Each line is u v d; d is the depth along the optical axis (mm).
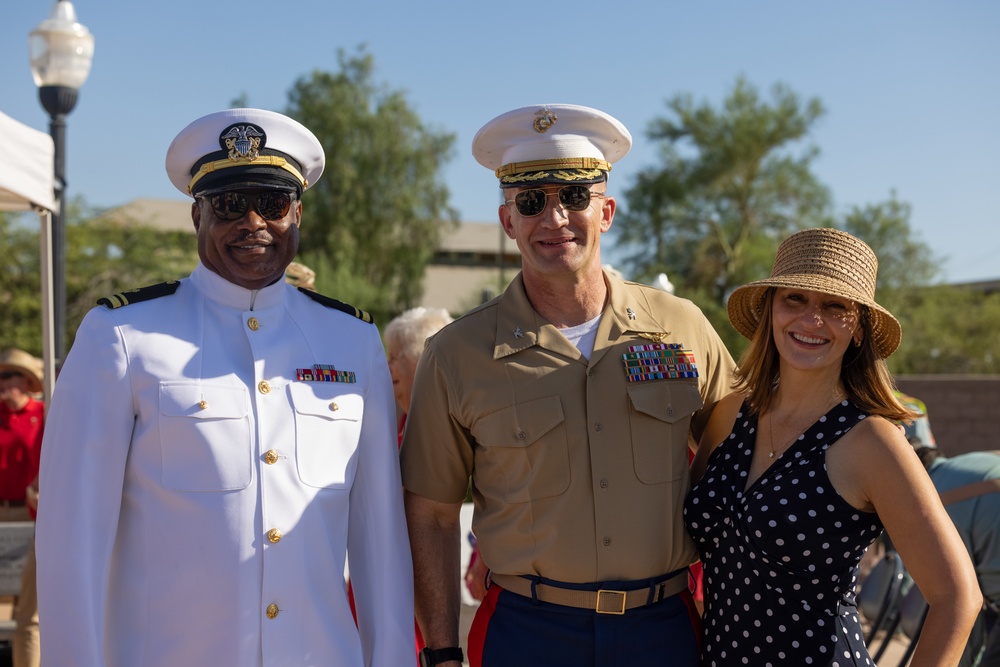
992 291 33469
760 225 30625
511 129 2648
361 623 2369
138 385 2082
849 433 2318
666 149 30766
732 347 18844
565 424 2590
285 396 2209
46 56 5594
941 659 2088
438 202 30656
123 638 2045
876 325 2406
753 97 30156
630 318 2732
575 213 2602
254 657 2049
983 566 3527
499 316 2721
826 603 2295
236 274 2221
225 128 2236
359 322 2461
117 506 2051
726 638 2396
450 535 2771
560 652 2516
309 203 29859
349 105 30031
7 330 24672
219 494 2074
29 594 4332
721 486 2512
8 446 5188
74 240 26922
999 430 12289
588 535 2531
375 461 2365
